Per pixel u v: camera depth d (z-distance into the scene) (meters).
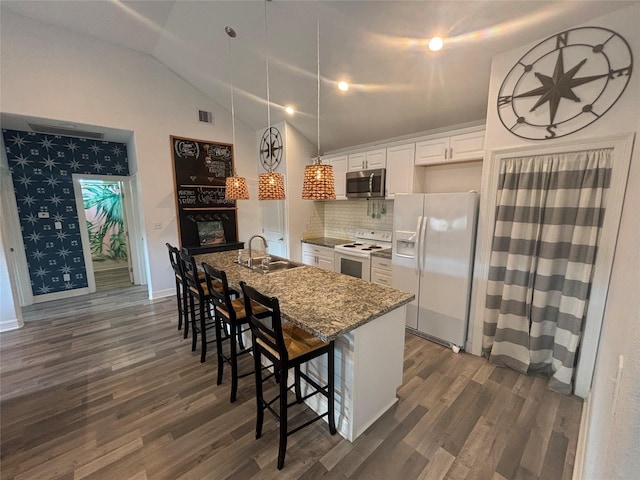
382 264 3.54
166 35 3.49
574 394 2.14
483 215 2.52
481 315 2.63
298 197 4.78
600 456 0.76
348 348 1.69
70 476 1.54
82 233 4.50
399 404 2.05
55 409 2.04
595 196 1.95
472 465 1.59
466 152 3.03
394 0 2.16
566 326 2.13
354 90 3.25
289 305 1.78
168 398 2.14
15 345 2.93
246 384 2.31
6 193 3.82
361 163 4.11
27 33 3.13
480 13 2.04
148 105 4.03
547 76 2.07
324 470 1.57
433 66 2.61
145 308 3.95
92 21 3.24
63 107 3.39
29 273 4.13
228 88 4.12
